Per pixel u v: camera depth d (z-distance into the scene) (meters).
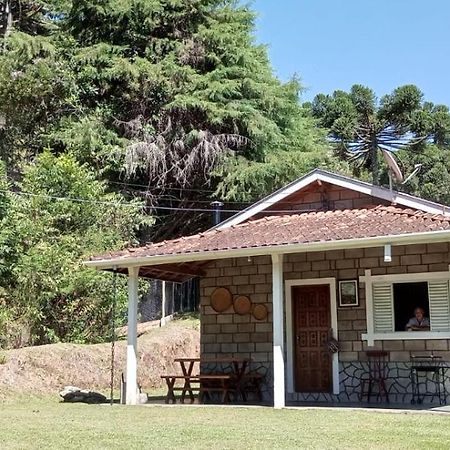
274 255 11.62
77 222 19.52
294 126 27.94
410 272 12.85
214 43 25.77
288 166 25.02
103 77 24.77
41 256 17.59
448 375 12.35
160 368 18.61
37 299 17.70
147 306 25.36
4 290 18.00
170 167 25.02
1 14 29.86
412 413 10.59
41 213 18.84
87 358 16.41
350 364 13.13
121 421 9.97
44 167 19.56
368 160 36.81
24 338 17.58
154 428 9.07
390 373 12.79
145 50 25.66
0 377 14.05
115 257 12.81
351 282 13.35
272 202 14.18
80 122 23.67
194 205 26.03
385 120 36.00
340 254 13.54
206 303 14.58
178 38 26.05
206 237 13.34
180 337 20.38
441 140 38.06
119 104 25.72
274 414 10.60
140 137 24.59
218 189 24.41
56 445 7.64
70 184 19.58
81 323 18.64
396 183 16.53
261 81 26.78
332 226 12.03
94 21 26.20
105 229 20.33
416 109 35.94
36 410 11.75
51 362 15.48
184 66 25.03
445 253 12.62
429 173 37.81
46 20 30.44
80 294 18.47
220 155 24.55
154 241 26.23
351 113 35.22
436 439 7.86
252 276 14.22
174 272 14.05
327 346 13.34
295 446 7.39
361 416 10.22
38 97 24.56
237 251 11.52
